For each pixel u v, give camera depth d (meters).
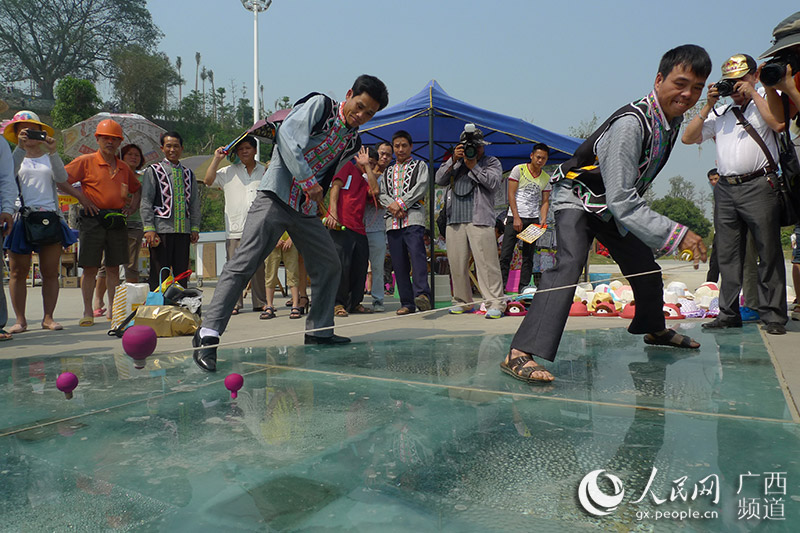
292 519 1.16
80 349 3.54
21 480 1.39
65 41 98.19
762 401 2.03
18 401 2.19
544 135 6.42
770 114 3.43
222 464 1.48
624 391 2.20
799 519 1.13
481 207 4.94
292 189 3.06
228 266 2.88
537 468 1.42
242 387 2.36
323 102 2.97
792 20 3.14
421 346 3.39
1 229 4.04
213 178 5.80
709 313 4.79
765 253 3.63
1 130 4.48
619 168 2.30
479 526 1.12
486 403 2.06
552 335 2.41
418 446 1.60
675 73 2.32
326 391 2.27
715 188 3.89
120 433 1.76
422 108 5.75
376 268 6.04
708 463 1.44
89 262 4.86
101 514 1.20
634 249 2.93
